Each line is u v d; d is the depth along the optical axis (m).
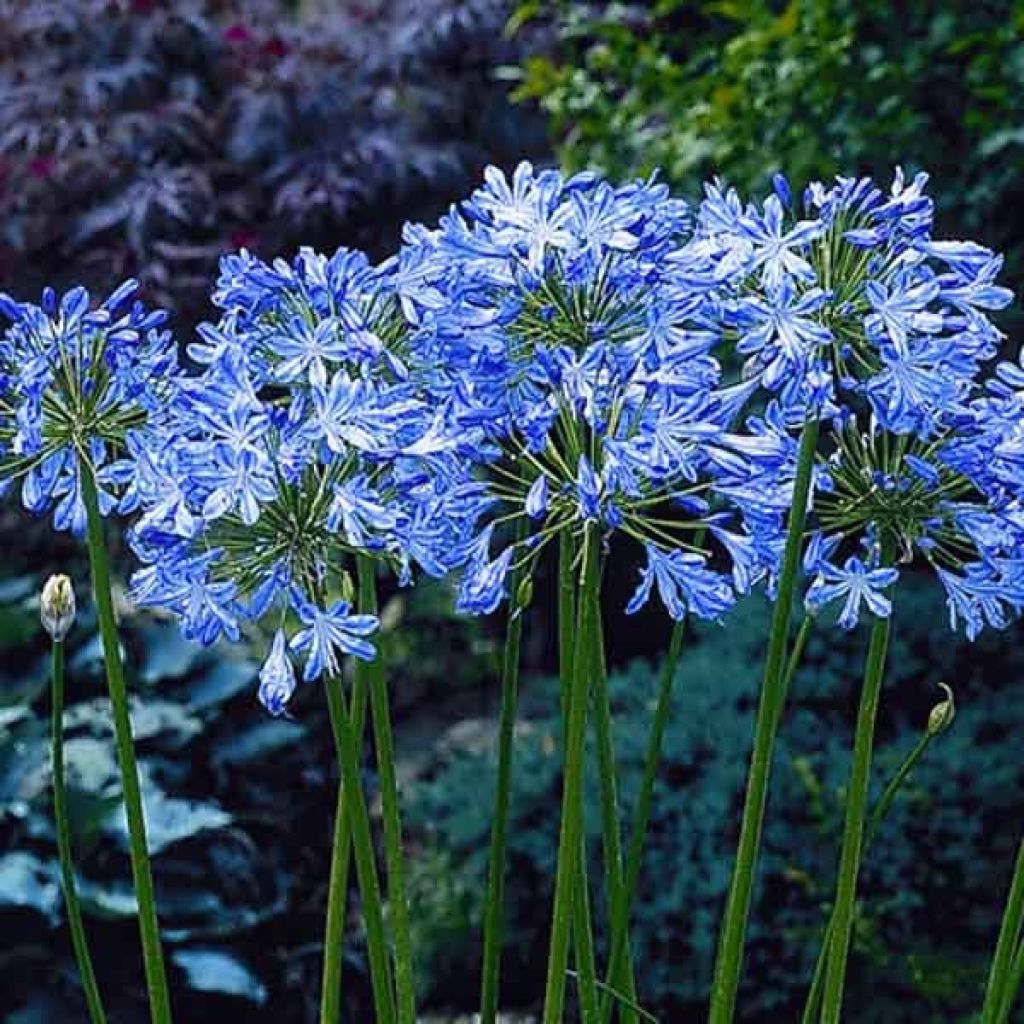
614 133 5.18
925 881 4.00
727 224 1.70
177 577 1.67
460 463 1.70
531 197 1.71
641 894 3.99
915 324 1.64
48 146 5.69
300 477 1.68
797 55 4.68
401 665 6.05
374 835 4.67
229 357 1.67
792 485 1.72
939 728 1.83
